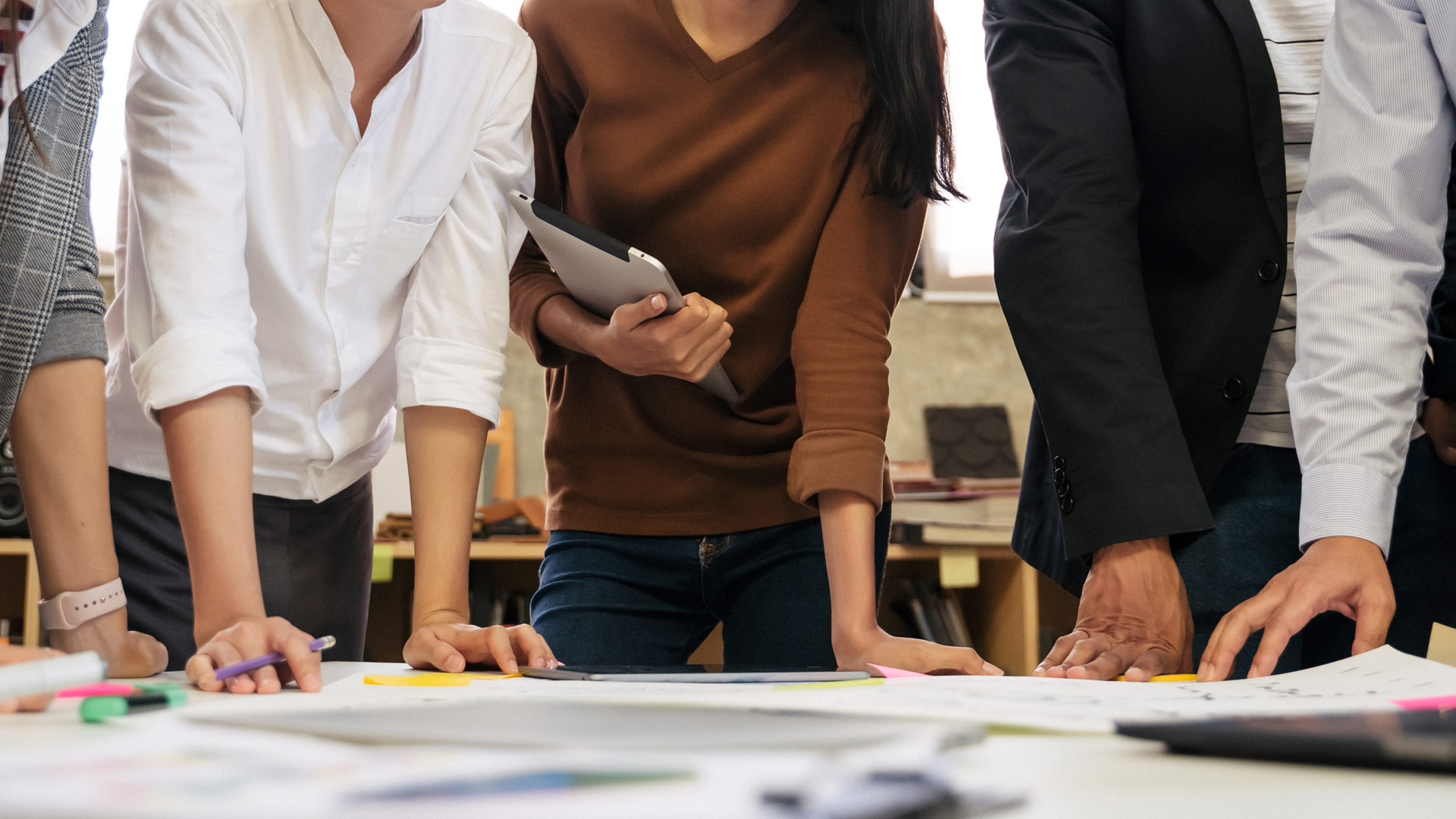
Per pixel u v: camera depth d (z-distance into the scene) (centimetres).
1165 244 106
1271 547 102
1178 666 88
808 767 28
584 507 120
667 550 118
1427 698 53
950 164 113
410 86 99
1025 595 257
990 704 49
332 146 97
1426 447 107
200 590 77
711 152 112
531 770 27
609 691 59
